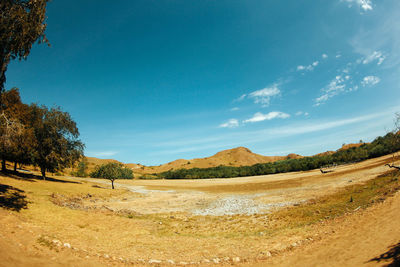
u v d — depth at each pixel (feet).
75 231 51.83
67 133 153.07
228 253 43.91
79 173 284.00
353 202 72.79
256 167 375.86
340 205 73.72
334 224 53.36
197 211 103.04
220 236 58.54
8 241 30.76
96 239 48.85
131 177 365.81
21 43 51.44
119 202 126.62
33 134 121.39
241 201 122.93
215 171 406.62
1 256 25.46
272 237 52.42
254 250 44.45
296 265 34.40
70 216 65.87
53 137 143.74
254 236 55.57
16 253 27.96
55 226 52.01
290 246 43.93
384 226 42.37
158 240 54.03
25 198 73.36
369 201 66.28
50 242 36.11
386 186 80.28
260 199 122.52
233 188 199.41
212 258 41.19
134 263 36.55
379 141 241.35
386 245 33.99
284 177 250.57
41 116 140.36
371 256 31.35
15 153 115.96
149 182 300.81
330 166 249.34
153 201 136.36
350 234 43.34
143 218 83.87
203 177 384.27
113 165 190.08
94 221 66.49
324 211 70.95
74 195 116.16
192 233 63.16
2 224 37.91
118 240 51.01
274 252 41.81
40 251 31.53
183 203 128.26
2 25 48.32
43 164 140.36
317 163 285.64
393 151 200.44
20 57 54.19
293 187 153.69
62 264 29.37
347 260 32.24
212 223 76.74
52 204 77.15
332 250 37.60
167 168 651.66
